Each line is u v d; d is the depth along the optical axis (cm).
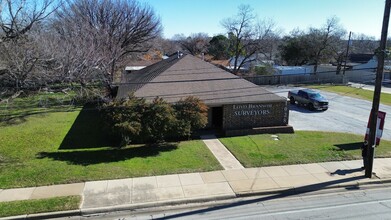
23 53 1248
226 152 1616
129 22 3738
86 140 1828
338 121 2364
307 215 1019
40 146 1717
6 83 1377
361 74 5244
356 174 1348
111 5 3606
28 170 1358
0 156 1548
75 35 2117
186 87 2034
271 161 1478
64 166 1405
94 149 1658
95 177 1287
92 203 1085
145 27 4009
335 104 3061
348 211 1046
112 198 1121
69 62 1472
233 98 1984
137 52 4294
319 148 1675
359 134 1986
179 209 1076
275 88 4247
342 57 5784
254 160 1491
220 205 1104
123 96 1931
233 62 6219
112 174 1316
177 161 1474
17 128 2133
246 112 1991
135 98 1734
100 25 3331
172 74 2153
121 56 3572
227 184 1241
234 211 1055
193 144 1744
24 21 1375
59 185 1219
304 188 1220
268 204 1106
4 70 1280
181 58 2412
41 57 1332
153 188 1202
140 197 1133
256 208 1076
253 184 1242
